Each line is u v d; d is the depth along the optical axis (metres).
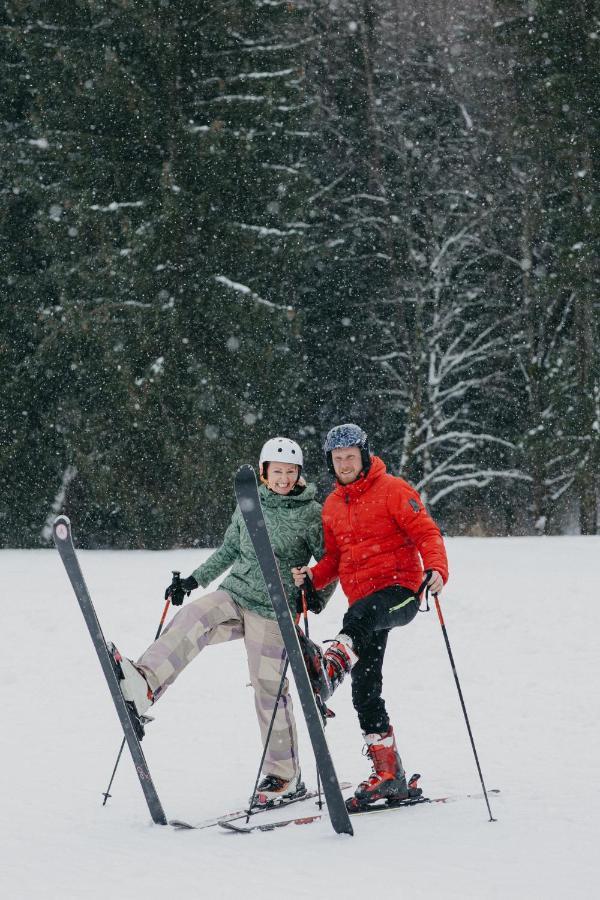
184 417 37.22
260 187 39.47
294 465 8.20
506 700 12.24
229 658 14.95
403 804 7.69
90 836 6.85
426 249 47.66
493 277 47.72
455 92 48.56
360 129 49.31
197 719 11.59
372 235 48.66
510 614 16.89
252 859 6.20
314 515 8.27
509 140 45.59
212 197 38.09
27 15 38.50
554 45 40.75
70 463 38.75
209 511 39.69
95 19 37.94
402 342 49.16
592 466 41.53
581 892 5.40
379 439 49.03
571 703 11.81
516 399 48.41
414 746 10.10
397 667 14.43
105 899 5.41
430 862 6.03
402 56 49.34
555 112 40.34
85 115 37.16
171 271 37.00
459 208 48.06
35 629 16.84
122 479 37.19
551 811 7.21
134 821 7.31
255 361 38.34
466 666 14.24
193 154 37.16
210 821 7.25
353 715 11.81
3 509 39.78
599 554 25.25
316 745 6.77
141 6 36.75
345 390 48.91
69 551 6.88
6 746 10.16
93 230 37.06
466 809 7.41
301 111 41.06
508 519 48.94
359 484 7.98
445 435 46.88
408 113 48.53
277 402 39.22
